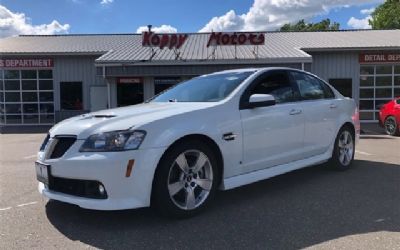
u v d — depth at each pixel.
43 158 4.67
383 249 3.82
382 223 4.51
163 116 4.60
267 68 6.04
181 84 6.36
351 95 23.16
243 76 5.75
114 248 3.95
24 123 24.52
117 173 4.22
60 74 24.20
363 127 19.44
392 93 23.09
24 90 24.36
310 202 5.33
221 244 4.00
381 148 10.73
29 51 23.34
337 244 3.95
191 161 4.82
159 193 4.46
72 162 4.34
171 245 4.00
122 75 21.16
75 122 4.72
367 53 22.83
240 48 23.45
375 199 5.43
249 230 4.36
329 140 6.85
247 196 5.63
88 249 3.93
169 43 21.36
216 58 20.81
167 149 4.48
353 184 6.25
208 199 4.89
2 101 24.33
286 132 5.88
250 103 5.28
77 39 27.56
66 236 4.27
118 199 4.25
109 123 4.48
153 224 4.55
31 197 5.78
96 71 23.11
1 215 4.97
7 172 7.93
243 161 5.27
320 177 6.73
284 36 27.06
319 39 25.11
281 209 5.05
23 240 4.17
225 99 5.24
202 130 4.78
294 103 6.14
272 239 4.11
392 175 6.88
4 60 23.88
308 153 6.37
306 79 6.63
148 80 22.59
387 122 15.27
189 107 4.97
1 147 13.01
